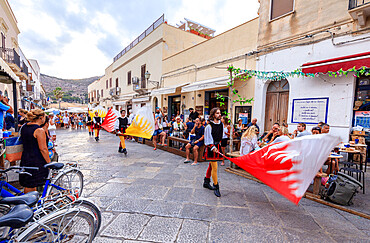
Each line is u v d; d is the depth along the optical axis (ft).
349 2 16.56
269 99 24.80
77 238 6.67
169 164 17.29
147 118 19.44
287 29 21.72
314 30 19.51
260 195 10.78
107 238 6.90
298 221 8.15
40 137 7.69
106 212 8.73
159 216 8.44
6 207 6.26
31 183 7.70
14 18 42.32
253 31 25.72
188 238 6.97
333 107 18.28
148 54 50.96
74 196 6.33
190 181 12.90
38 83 112.37
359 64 15.39
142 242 6.72
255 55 25.09
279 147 8.74
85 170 15.23
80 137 37.35
